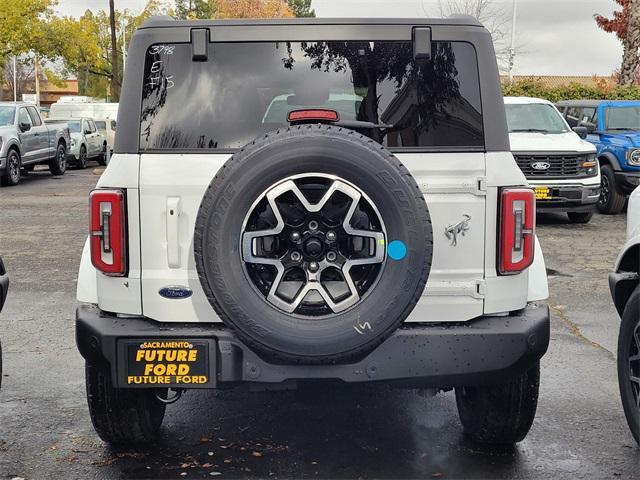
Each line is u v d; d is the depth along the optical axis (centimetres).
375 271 373
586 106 1703
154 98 412
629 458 455
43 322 775
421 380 391
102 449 467
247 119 412
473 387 458
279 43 417
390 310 364
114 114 3750
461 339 389
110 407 442
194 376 389
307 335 362
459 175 400
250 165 361
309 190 371
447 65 415
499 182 401
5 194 1930
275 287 366
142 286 400
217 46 415
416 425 504
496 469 438
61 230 1370
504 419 445
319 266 367
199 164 398
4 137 2083
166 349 389
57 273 1013
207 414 524
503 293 404
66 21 4784
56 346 693
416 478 426
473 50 414
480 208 401
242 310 362
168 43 414
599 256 1136
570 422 512
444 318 402
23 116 2245
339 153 361
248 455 457
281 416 520
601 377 608
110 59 6756
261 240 370
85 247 431
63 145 2527
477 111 410
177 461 449
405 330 391
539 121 1478
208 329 394
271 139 363
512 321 403
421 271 365
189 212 399
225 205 362
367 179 361
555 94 2552
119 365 392
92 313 409
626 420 506
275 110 416
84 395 566
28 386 586
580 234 1327
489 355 391
